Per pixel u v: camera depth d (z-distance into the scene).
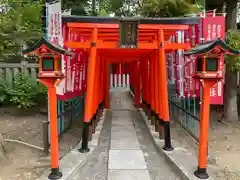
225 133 5.11
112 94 12.06
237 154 3.89
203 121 2.97
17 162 3.42
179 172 3.26
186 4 5.43
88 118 3.95
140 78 8.60
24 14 3.44
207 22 4.07
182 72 4.73
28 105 6.18
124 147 4.38
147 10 6.00
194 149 4.04
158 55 4.14
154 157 3.95
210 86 2.89
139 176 3.25
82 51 4.73
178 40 4.72
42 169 3.22
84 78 5.11
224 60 4.58
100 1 8.69
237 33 4.48
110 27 3.87
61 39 3.79
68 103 6.51
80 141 4.46
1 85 6.50
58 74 2.77
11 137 4.55
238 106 7.18
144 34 4.50
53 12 3.74
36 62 7.55
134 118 6.98
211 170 3.26
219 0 5.71
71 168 3.25
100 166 3.59
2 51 3.70
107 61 8.21
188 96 4.71
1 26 3.31
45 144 3.70
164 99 4.04
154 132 5.04
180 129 5.38
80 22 3.83
